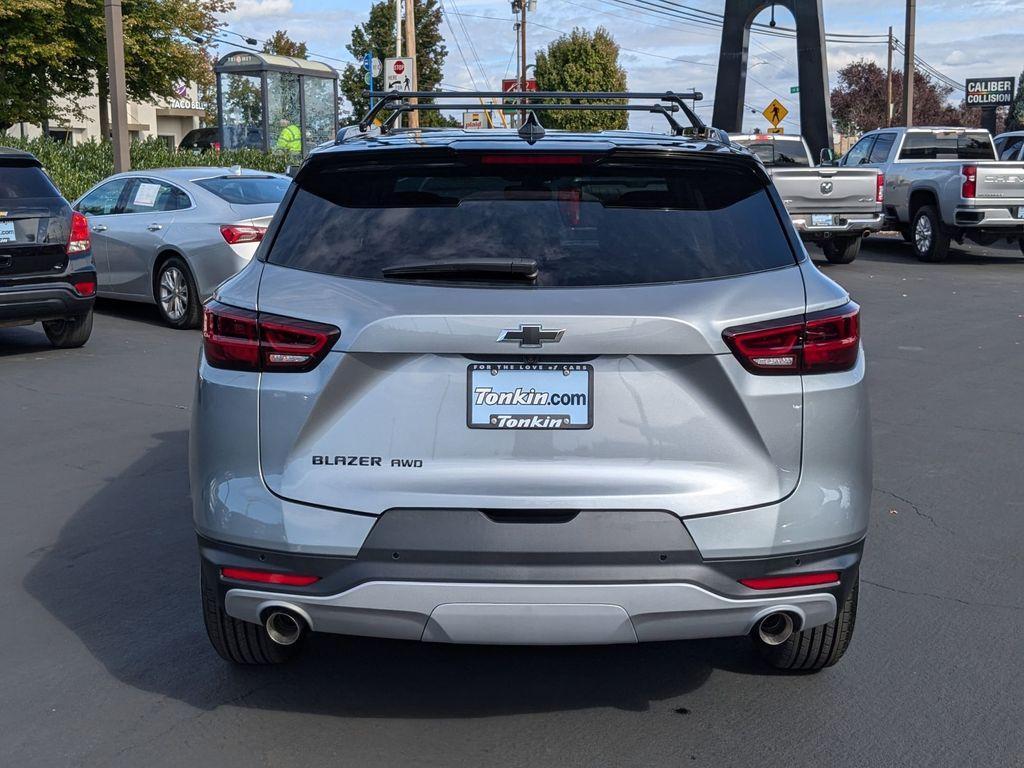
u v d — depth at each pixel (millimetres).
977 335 11688
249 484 3295
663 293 3240
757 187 3598
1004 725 3666
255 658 3932
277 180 12938
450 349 3160
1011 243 23531
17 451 7125
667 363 3193
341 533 3184
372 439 3215
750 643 4320
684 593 3174
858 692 3900
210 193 12234
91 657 4176
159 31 29750
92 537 5508
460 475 3176
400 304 3201
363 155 3547
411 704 3803
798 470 3279
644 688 3934
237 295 3395
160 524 5699
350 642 4312
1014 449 7246
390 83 28109
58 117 31031
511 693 3891
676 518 3162
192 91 54719
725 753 3486
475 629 3182
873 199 18156
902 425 7887
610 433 3188
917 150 20922
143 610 4617
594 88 66000
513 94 4734
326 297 3283
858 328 3406
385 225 3457
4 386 9109
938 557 5277
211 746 3521
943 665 4117
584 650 4246
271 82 26125
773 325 3244
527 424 3182
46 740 3564
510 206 3469
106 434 7547
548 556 3139
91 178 20203
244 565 3287
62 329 10750
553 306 3162
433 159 3559
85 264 10469
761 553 3215
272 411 3271
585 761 3432
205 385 3391
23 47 27531
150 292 12469
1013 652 4227
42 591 4824
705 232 3436
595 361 3182
